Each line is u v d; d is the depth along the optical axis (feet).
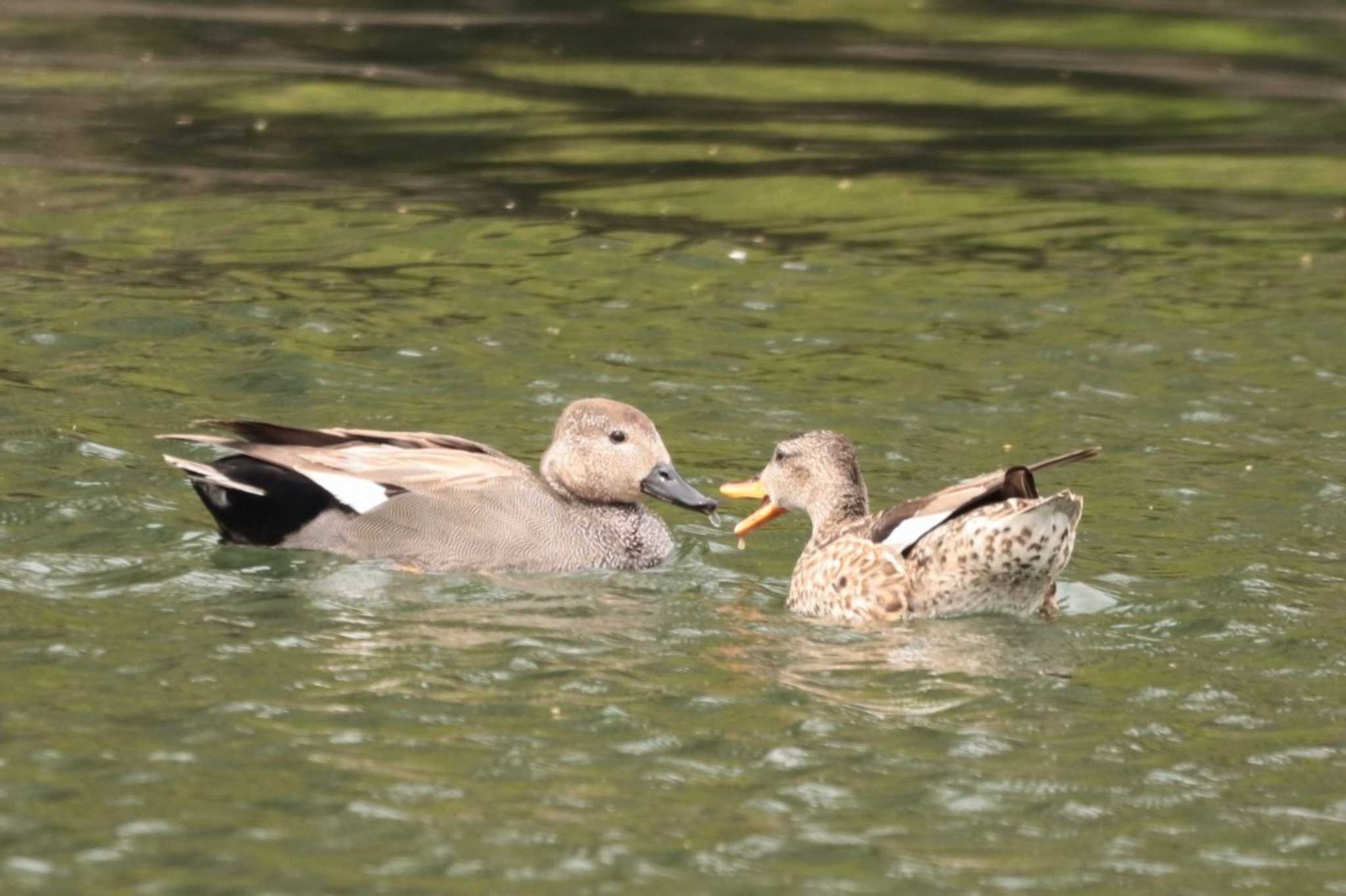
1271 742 33.47
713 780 31.12
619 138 88.53
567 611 39.91
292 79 96.37
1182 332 64.54
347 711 33.30
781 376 59.36
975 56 107.76
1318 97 100.94
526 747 32.07
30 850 27.78
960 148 89.61
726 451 52.60
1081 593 41.78
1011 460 52.54
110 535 42.88
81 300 62.85
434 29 108.47
